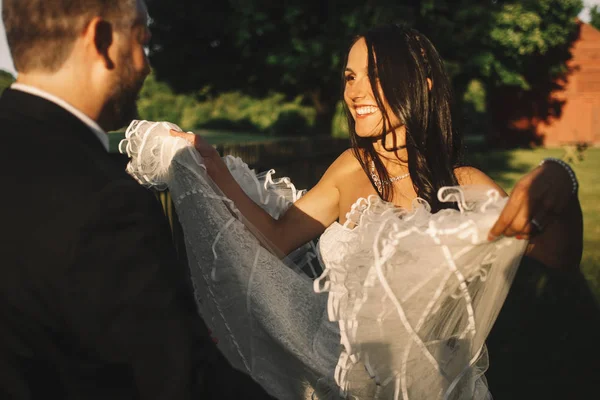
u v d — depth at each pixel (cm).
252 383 125
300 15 1488
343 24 1437
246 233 191
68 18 122
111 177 119
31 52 123
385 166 196
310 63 1498
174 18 1631
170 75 1770
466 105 3534
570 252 153
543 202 137
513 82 1791
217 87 1872
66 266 110
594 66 2562
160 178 199
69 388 114
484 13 1555
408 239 150
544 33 1850
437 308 154
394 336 157
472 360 162
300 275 205
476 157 1936
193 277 198
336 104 1762
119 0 127
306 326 188
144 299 113
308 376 186
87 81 126
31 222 113
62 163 117
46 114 122
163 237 121
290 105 3225
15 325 112
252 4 1484
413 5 1476
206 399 116
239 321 189
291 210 206
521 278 571
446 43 1509
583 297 515
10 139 120
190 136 201
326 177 208
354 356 160
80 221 112
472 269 150
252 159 516
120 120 135
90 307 110
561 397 341
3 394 111
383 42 187
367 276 157
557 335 430
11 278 111
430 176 187
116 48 127
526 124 2598
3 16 124
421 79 186
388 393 161
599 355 395
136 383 113
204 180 191
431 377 159
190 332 116
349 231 188
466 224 146
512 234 140
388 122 189
